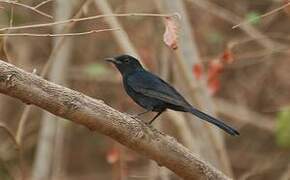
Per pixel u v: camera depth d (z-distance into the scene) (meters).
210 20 16.61
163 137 7.37
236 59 15.71
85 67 16.31
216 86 12.02
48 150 13.70
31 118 17.41
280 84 17.39
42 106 6.98
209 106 11.92
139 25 15.71
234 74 17.77
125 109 16.52
